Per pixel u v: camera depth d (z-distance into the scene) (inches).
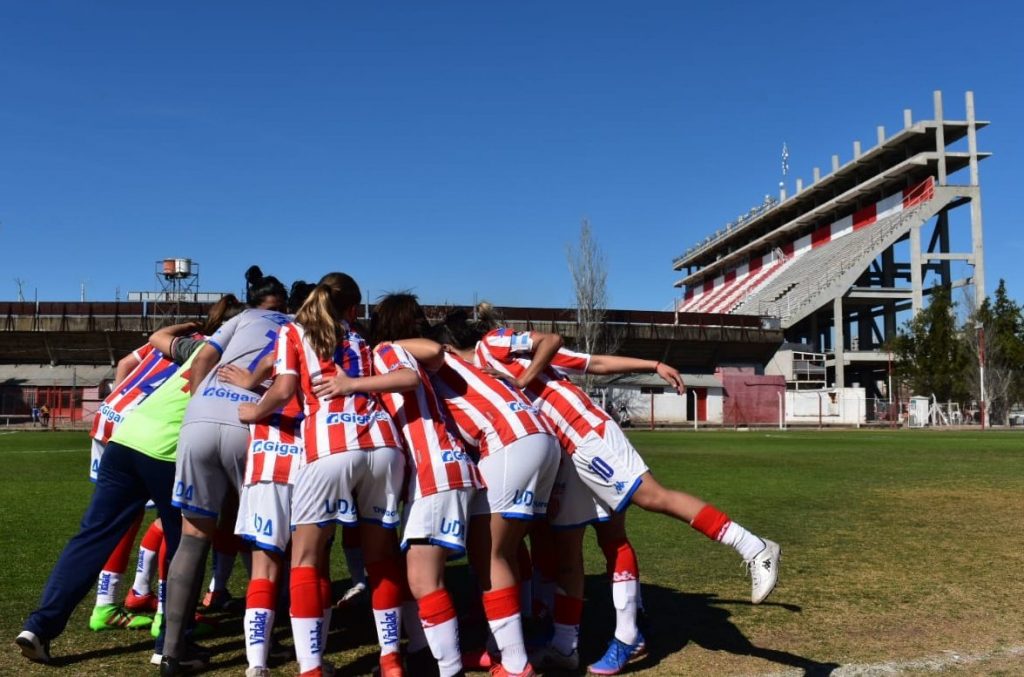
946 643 173.8
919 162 2158.0
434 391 157.1
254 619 149.4
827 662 161.9
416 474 148.3
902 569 249.4
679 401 1892.2
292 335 150.6
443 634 145.7
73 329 1884.8
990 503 407.2
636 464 158.6
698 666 160.9
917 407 1815.9
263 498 150.1
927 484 498.0
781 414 1729.8
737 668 159.2
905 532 319.3
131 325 1893.5
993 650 168.4
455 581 248.4
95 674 156.8
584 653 173.3
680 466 638.5
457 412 155.3
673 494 156.5
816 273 2321.6
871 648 170.7
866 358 2139.5
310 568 147.1
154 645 176.6
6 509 382.0
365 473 145.6
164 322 1895.9
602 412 163.6
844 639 177.2
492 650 167.3
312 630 146.1
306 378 148.0
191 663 158.9
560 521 164.7
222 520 199.8
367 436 145.6
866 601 209.8
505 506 149.9
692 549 285.6
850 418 1854.1
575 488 163.8
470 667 163.9
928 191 2138.3
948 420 1834.4
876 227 2277.3
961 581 232.7
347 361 149.6
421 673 159.3
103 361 1935.3
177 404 170.4
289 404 156.4
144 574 203.3
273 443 152.1
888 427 1748.3
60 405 1638.8
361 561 214.5
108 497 166.7
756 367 2159.2
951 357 1820.9
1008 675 153.3
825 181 2554.1
